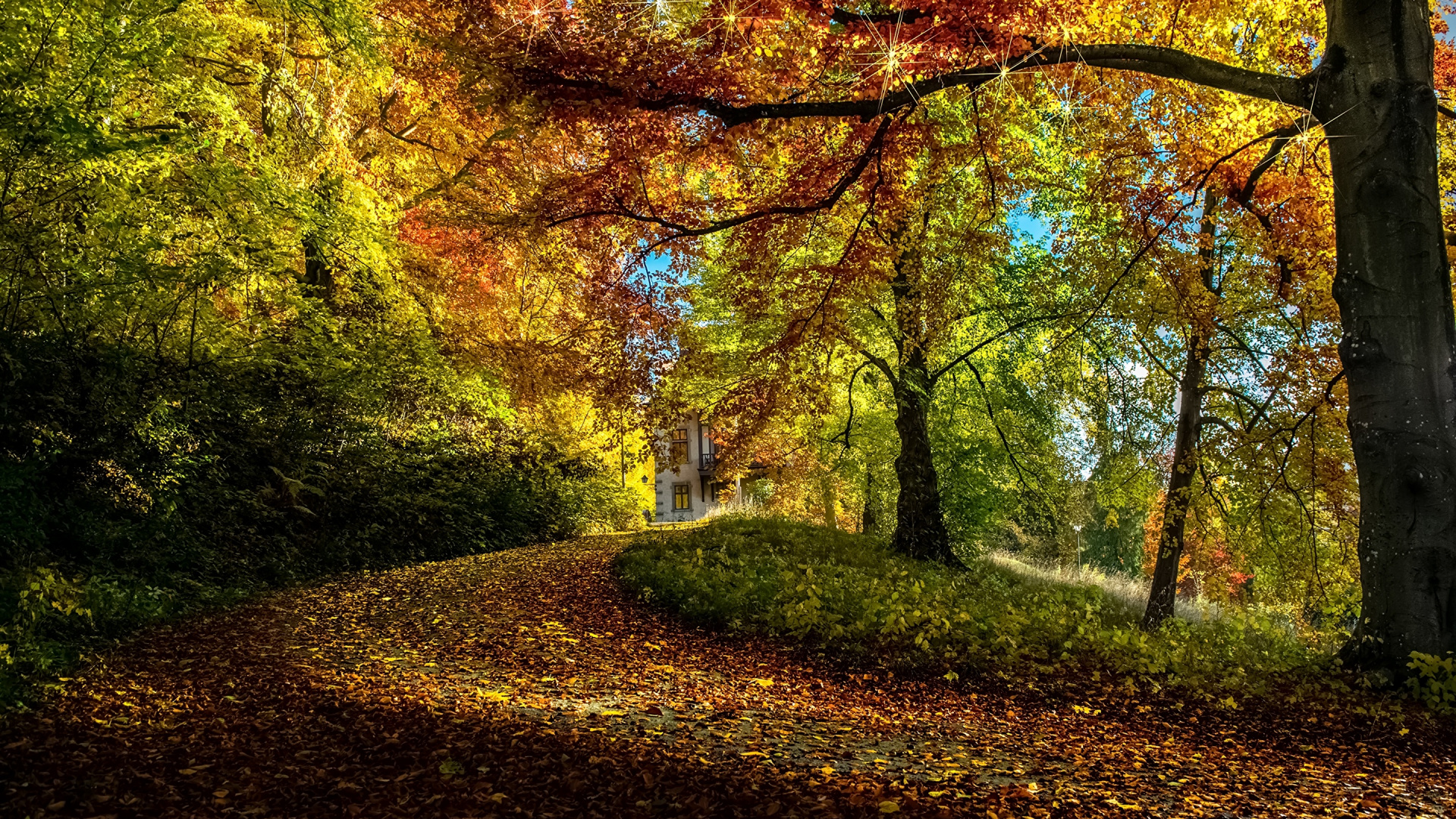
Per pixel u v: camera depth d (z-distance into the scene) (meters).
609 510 24.55
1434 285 6.78
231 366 11.03
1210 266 10.73
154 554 9.37
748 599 9.70
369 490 14.45
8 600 6.45
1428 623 6.68
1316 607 14.08
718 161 9.38
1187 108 9.68
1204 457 12.26
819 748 5.10
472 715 5.31
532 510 19.67
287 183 10.26
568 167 13.32
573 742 4.79
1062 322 12.23
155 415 9.10
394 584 11.65
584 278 12.30
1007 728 6.11
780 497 28.12
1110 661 7.56
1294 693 6.68
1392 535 6.86
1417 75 6.79
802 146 9.45
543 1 6.95
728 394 10.94
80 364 8.31
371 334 14.02
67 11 6.78
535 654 7.68
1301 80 7.16
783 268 11.12
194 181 8.99
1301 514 12.40
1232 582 16.33
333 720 5.12
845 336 10.89
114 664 6.30
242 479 11.92
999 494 19.53
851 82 8.02
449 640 8.14
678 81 7.37
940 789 4.28
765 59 7.78
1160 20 9.45
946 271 11.15
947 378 17.50
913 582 10.78
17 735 4.44
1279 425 11.43
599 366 11.52
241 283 10.16
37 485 7.99
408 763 4.34
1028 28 6.96
